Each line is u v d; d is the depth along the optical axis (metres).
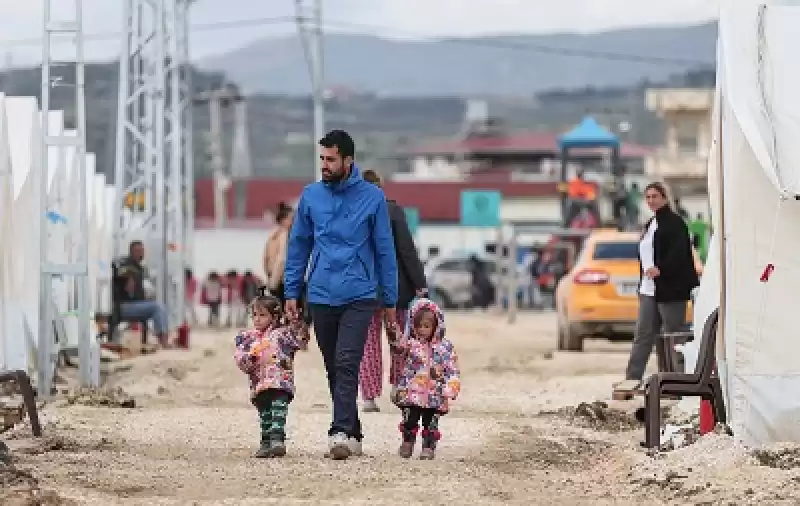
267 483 23.05
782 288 25.50
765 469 23.34
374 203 26.55
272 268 46.25
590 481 23.95
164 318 59.06
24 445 26.92
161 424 31.11
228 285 99.31
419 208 173.00
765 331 25.53
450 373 26.27
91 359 42.12
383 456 26.47
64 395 37.47
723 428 26.20
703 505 21.47
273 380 26.14
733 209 25.55
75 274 39.31
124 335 61.78
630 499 22.19
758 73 26.38
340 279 26.33
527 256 123.81
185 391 41.00
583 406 33.38
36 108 40.16
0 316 37.28
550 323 81.81
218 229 133.62
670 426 29.58
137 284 58.88
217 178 180.00
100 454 26.31
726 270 25.97
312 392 39.88
